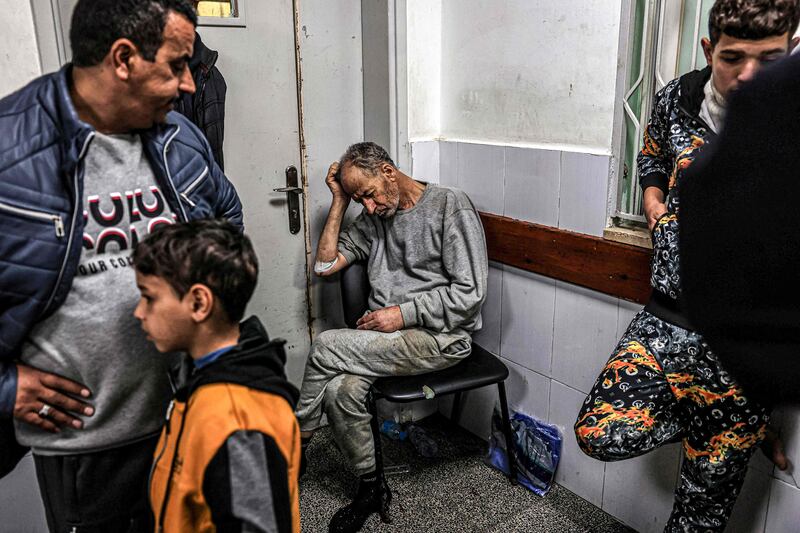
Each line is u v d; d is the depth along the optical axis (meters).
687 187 0.27
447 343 2.03
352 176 2.00
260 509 0.90
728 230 0.25
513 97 2.11
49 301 1.05
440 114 2.43
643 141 1.74
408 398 1.93
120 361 1.14
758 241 0.24
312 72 2.33
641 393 1.47
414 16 2.27
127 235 1.12
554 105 1.98
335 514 2.02
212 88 1.89
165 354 1.19
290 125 2.33
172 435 1.00
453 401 2.61
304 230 2.47
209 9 2.08
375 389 2.00
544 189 2.04
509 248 2.18
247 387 0.96
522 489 2.20
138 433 1.20
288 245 2.44
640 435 1.45
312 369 2.04
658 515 1.90
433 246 2.09
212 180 1.30
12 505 1.70
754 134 0.25
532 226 2.08
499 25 2.10
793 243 0.24
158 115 1.09
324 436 2.55
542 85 2.00
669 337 1.45
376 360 1.97
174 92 1.05
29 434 1.14
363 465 2.00
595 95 1.85
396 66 2.27
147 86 1.02
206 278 0.94
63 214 1.02
